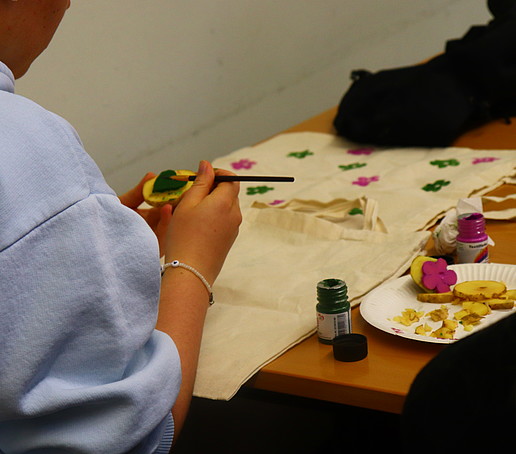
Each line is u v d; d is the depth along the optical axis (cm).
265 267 129
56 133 72
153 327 77
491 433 55
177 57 283
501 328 56
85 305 71
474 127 202
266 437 149
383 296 112
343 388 94
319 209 154
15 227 67
